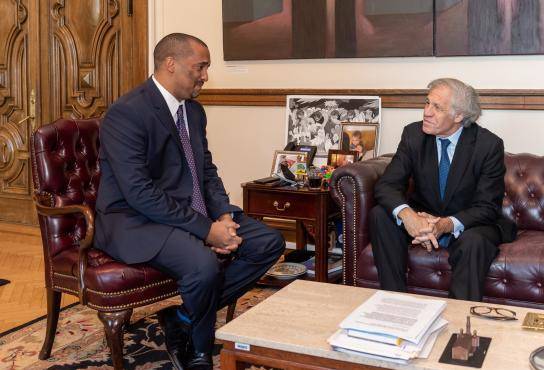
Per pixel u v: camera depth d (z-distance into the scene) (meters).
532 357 1.56
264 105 4.06
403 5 3.60
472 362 1.56
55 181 2.64
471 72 3.55
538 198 3.09
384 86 3.76
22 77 4.87
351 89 3.80
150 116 2.49
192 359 2.42
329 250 3.74
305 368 1.67
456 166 2.84
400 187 2.85
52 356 2.62
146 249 2.38
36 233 4.79
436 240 2.63
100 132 2.53
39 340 2.81
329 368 1.65
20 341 2.79
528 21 3.36
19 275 3.83
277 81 4.03
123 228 2.43
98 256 2.48
